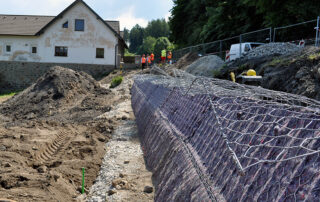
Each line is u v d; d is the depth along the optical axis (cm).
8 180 525
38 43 3331
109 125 1137
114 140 957
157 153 660
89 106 1570
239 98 468
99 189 583
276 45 1496
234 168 339
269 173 287
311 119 286
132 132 1038
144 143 850
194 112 576
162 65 2878
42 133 955
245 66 1375
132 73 2905
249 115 395
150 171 650
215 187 356
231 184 329
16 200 462
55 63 3344
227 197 323
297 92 889
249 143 351
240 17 2598
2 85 3322
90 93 1908
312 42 1503
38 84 1762
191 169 435
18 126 1069
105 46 3341
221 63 1778
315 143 263
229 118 434
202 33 2984
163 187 505
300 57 1028
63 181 573
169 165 537
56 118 1369
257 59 1377
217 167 379
